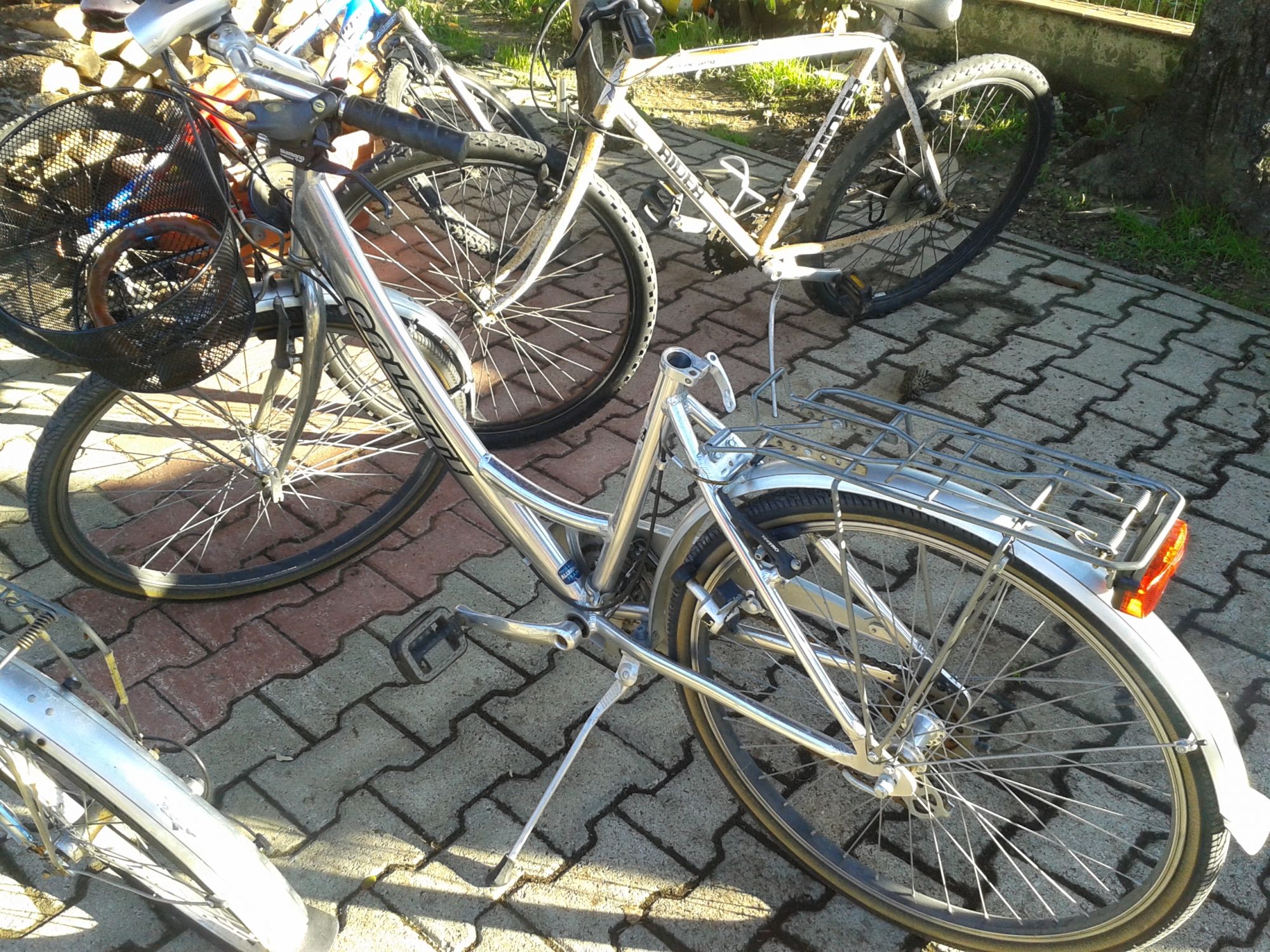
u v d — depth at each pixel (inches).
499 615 108.3
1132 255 171.2
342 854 86.8
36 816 66.9
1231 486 122.7
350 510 119.0
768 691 99.1
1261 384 140.1
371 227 165.0
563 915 82.6
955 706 74.7
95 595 109.7
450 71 137.8
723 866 86.2
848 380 141.9
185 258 75.5
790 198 133.0
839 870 81.1
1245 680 100.2
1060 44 215.8
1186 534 58.9
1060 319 154.1
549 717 98.1
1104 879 85.6
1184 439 130.3
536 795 91.4
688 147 204.4
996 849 87.7
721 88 235.0
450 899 83.6
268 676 101.8
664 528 83.0
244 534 116.6
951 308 157.2
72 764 63.3
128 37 146.6
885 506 65.6
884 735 71.5
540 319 153.4
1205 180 177.3
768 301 158.7
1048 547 58.9
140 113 70.8
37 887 83.8
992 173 196.5
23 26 149.5
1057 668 102.1
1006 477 62.2
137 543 114.7
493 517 84.4
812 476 67.4
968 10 225.8
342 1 126.5
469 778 92.9
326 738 96.3
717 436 69.2
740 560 71.9
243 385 123.4
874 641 101.8
